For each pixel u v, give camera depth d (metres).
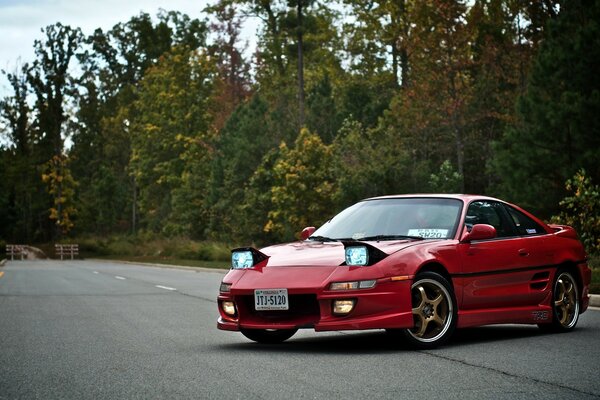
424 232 8.23
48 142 93.06
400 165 31.17
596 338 8.51
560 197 21.12
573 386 5.70
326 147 36.00
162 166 69.44
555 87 22.08
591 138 20.72
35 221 97.00
